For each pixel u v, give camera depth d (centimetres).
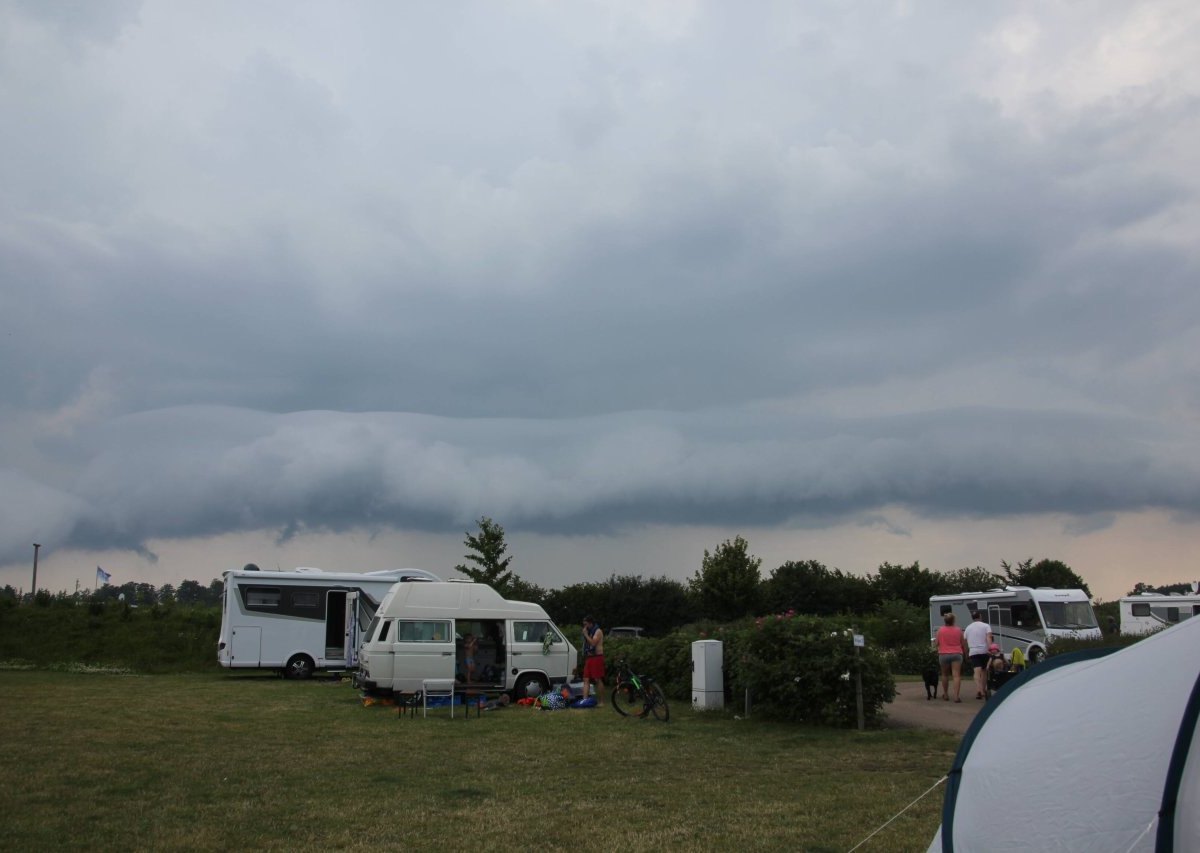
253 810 901
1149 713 531
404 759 1209
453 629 1998
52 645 3447
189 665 3362
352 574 2928
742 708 1736
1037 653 2814
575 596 6475
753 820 859
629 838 796
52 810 893
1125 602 3522
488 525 3712
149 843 778
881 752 1259
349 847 770
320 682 2691
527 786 1025
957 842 611
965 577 6369
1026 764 577
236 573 2839
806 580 6444
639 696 1723
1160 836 494
